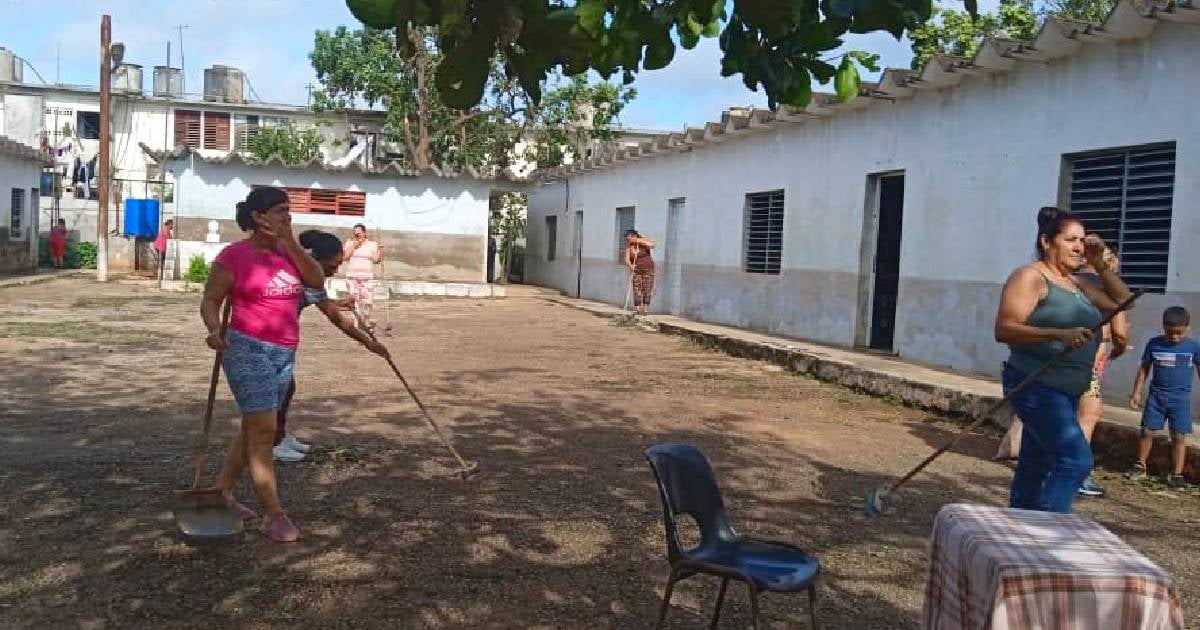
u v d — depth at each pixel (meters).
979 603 2.95
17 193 27.25
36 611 4.09
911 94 12.66
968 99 11.70
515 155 30.25
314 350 13.31
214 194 24.17
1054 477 4.50
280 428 6.74
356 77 28.80
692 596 4.52
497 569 4.78
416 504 5.84
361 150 29.81
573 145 30.14
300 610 4.19
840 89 2.51
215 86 32.97
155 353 12.37
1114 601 2.79
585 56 2.37
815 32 2.45
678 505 3.60
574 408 9.44
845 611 4.41
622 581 4.68
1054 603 2.79
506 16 2.00
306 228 24.77
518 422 8.59
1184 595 4.79
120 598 4.25
